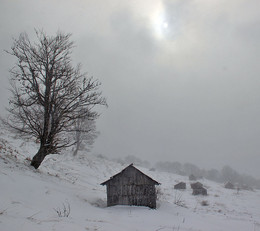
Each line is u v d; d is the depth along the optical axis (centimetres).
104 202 1800
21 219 728
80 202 1492
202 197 4706
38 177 1655
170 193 4581
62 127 1989
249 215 3009
